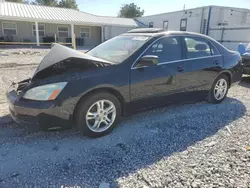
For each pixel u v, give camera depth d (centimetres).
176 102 383
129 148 271
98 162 241
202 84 408
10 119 341
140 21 2786
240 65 477
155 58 303
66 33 2206
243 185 206
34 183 206
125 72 304
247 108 423
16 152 256
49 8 2270
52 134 302
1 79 613
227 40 1722
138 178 215
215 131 321
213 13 1864
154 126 335
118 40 389
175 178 216
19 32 1980
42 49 1662
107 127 305
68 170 226
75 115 282
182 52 375
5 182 206
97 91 286
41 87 260
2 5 1964
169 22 2311
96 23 2172
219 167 234
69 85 265
